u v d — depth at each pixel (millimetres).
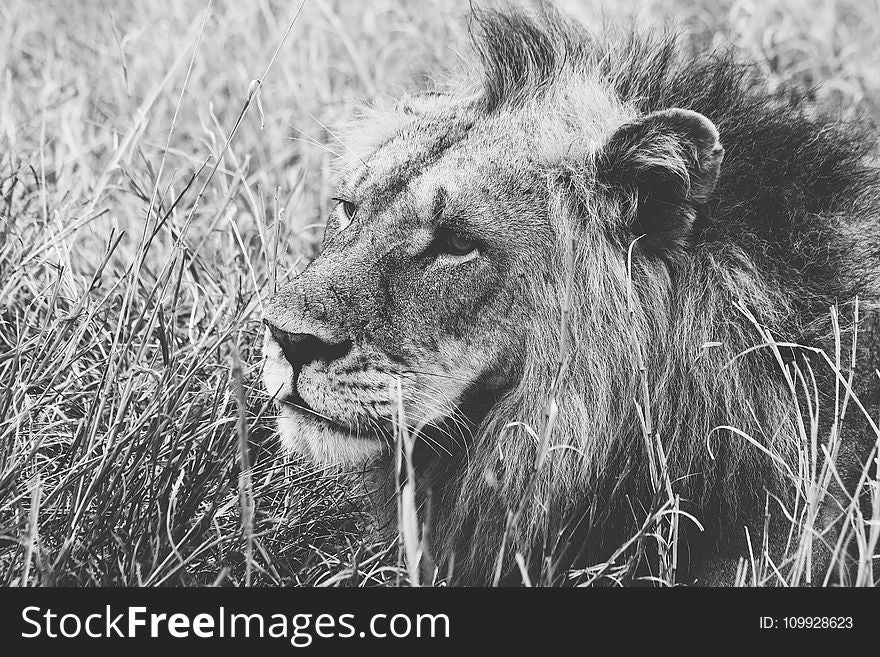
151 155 8953
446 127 5637
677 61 5852
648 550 5305
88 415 5480
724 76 5758
